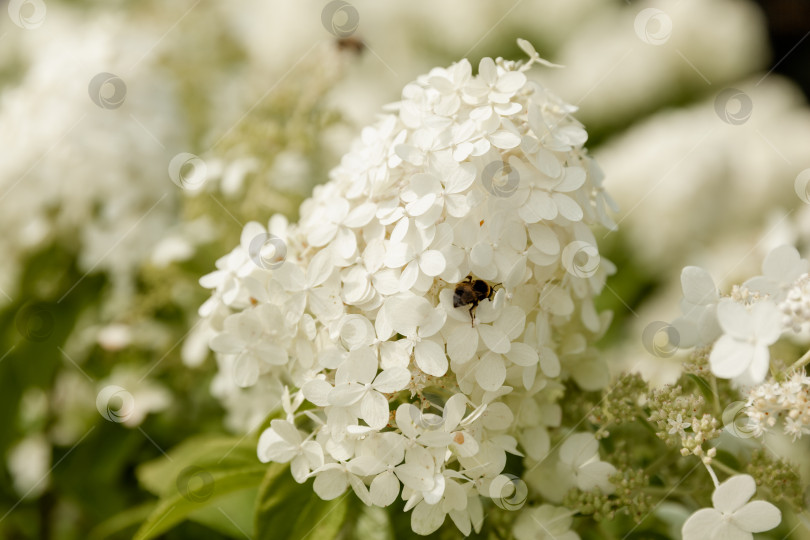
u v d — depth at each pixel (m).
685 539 0.63
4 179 0.84
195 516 0.76
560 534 0.68
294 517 0.68
